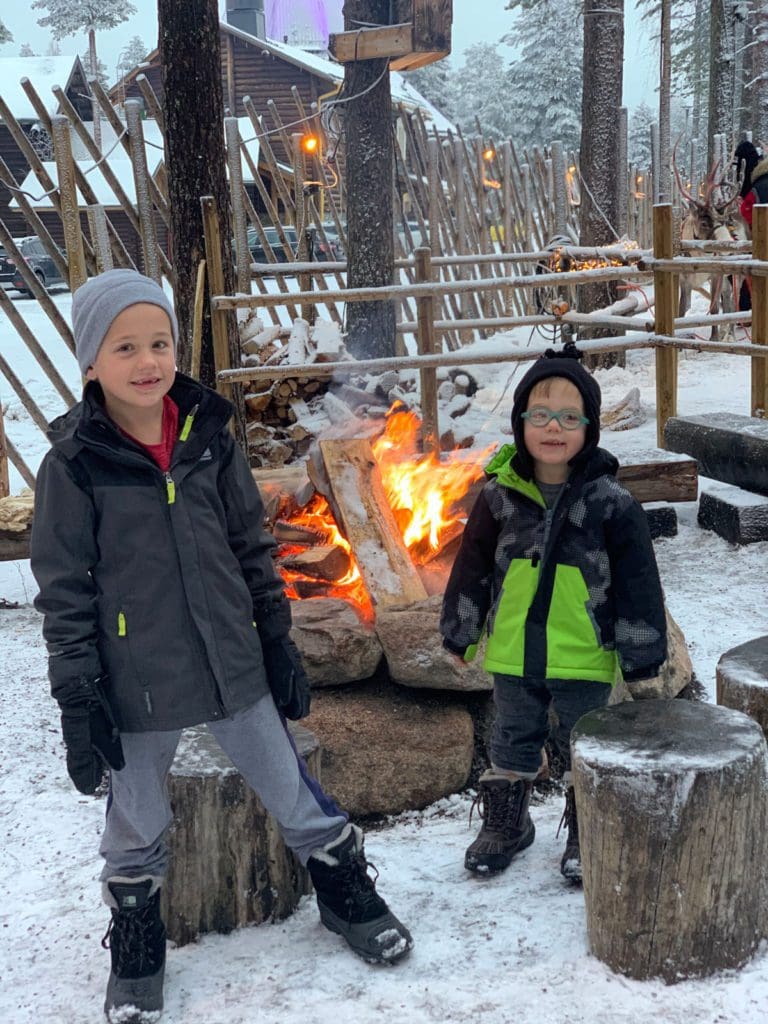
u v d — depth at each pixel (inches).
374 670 147.9
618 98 486.6
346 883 96.3
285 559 181.0
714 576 214.4
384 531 177.9
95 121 625.6
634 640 101.0
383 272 360.2
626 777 88.0
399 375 348.2
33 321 633.6
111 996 89.9
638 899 89.0
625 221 639.8
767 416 276.4
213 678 87.7
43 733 155.9
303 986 92.7
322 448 192.2
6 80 1230.9
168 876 102.6
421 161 478.3
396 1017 87.0
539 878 111.1
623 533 101.2
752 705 111.5
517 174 541.3
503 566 106.1
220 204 255.0
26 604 224.5
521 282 262.7
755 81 858.8
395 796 137.1
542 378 99.9
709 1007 86.4
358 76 347.6
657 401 291.6
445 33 336.5
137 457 84.3
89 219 297.3
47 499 83.2
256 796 103.4
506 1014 86.5
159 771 90.4
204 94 249.1
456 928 101.0
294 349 334.3
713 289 494.9
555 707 109.3
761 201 451.8
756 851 90.9
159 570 85.6
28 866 120.3
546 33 2089.1
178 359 266.1
